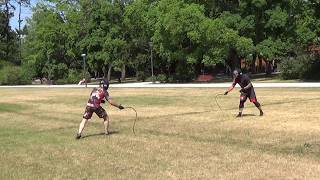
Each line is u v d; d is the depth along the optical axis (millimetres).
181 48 54938
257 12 54250
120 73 74938
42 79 78125
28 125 19031
